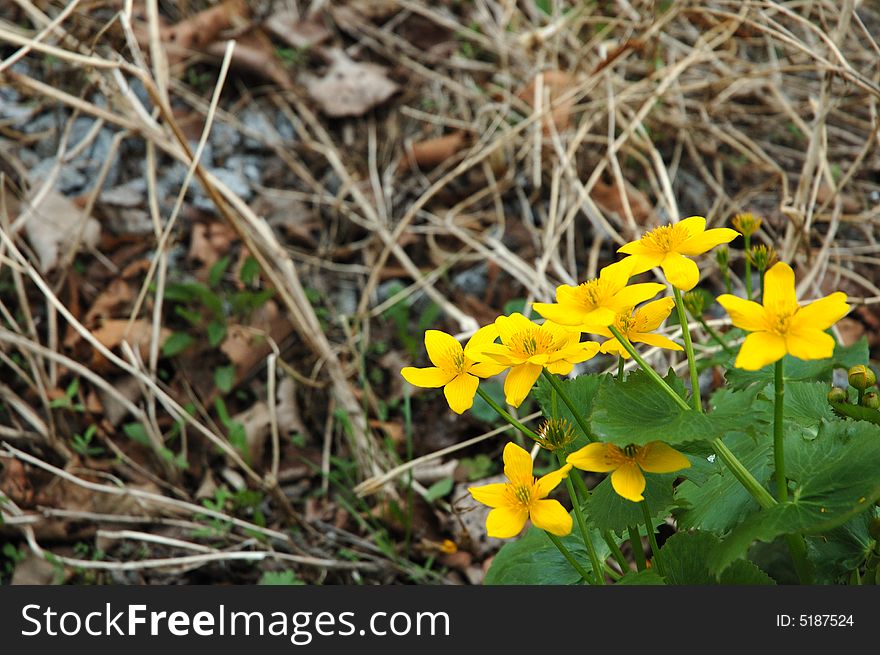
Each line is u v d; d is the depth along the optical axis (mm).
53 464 999
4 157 1174
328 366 1031
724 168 1270
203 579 946
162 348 1072
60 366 1049
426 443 1043
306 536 966
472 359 664
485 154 1182
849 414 710
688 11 1073
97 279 1121
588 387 696
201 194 1210
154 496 951
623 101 1259
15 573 932
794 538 677
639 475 647
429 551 952
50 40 1201
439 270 1156
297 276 1158
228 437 1034
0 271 1086
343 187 1238
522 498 649
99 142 1215
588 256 1178
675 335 998
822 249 1000
